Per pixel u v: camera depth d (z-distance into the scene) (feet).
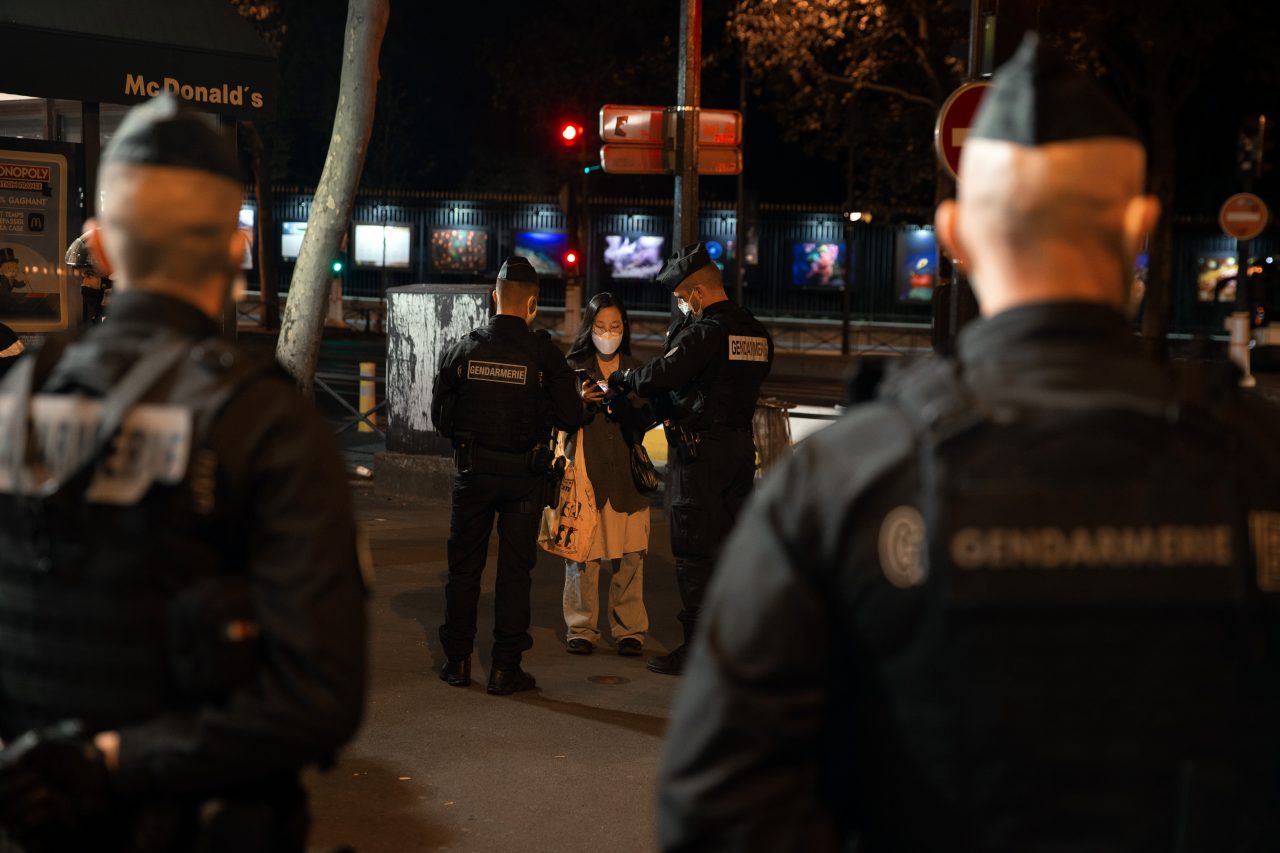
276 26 92.02
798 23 72.28
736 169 30.81
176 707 5.38
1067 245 4.58
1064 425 4.37
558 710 17.42
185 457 5.32
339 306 106.42
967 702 4.25
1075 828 4.21
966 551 4.25
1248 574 4.26
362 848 12.85
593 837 13.26
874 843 4.56
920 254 116.67
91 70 25.59
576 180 115.75
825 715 4.64
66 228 26.81
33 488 5.46
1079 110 4.57
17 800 5.13
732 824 4.41
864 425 4.64
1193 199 118.52
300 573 5.34
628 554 20.15
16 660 5.59
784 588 4.49
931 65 82.17
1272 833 4.31
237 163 5.93
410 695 17.88
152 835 5.35
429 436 33.96
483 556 18.33
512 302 17.88
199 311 5.82
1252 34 86.84
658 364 18.30
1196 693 4.23
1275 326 82.43
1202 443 4.40
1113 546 4.25
